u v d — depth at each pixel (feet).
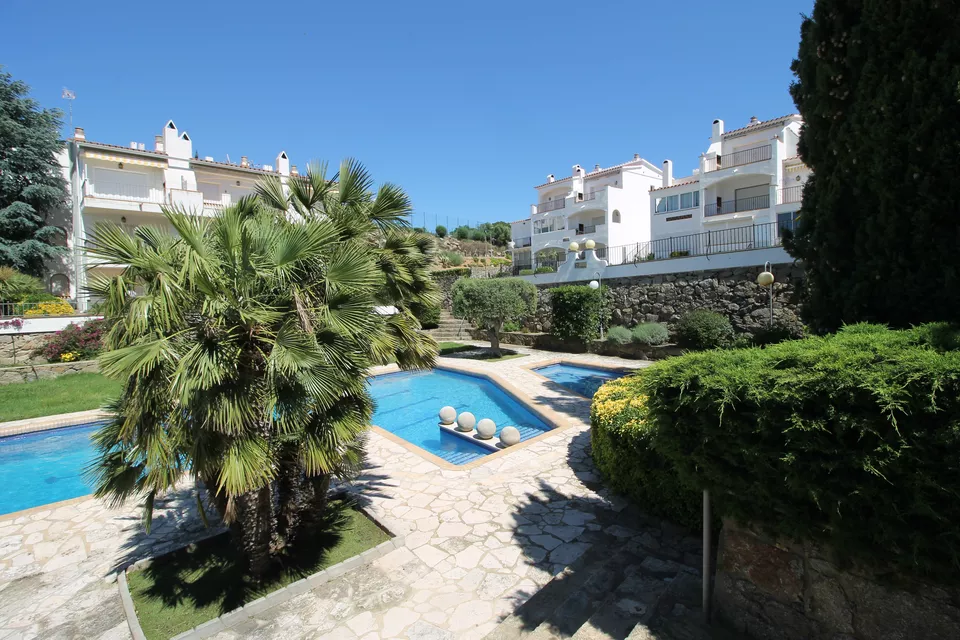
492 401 40.70
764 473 7.43
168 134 81.30
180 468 11.59
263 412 11.75
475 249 169.58
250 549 12.19
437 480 19.43
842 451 6.46
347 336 12.96
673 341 52.39
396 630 10.64
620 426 16.22
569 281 65.67
